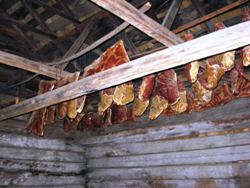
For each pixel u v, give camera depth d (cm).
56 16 520
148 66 274
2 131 539
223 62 316
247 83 411
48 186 588
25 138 569
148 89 360
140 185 567
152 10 431
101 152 646
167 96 388
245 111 449
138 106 411
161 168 545
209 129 489
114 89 381
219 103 433
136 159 585
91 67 355
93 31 504
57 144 623
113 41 527
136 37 523
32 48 544
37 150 584
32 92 638
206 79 339
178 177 518
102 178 635
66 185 620
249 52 288
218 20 448
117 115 512
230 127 465
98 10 487
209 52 245
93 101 630
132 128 584
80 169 658
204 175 488
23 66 366
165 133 539
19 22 484
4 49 550
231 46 233
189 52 249
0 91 579
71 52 433
